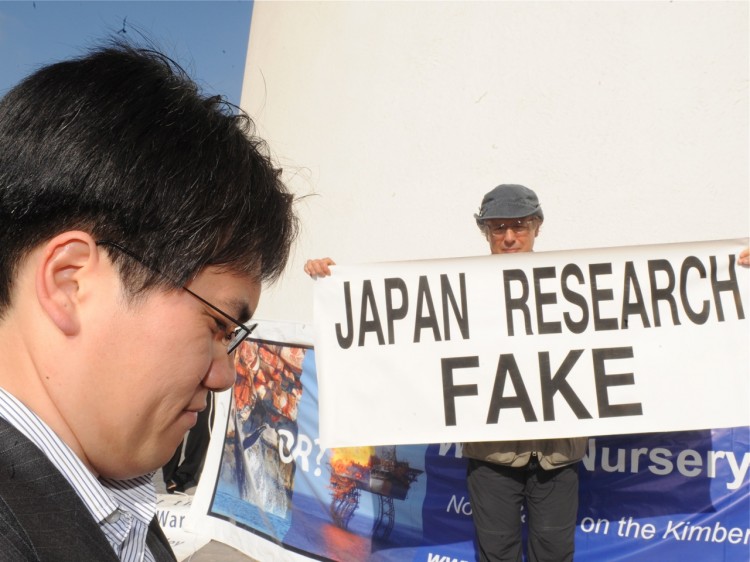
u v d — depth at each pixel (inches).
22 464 22.5
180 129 26.1
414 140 174.9
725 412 104.1
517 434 107.5
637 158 149.7
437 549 127.4
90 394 25.2
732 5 148.6
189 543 154.6
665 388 105.7
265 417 151.8
